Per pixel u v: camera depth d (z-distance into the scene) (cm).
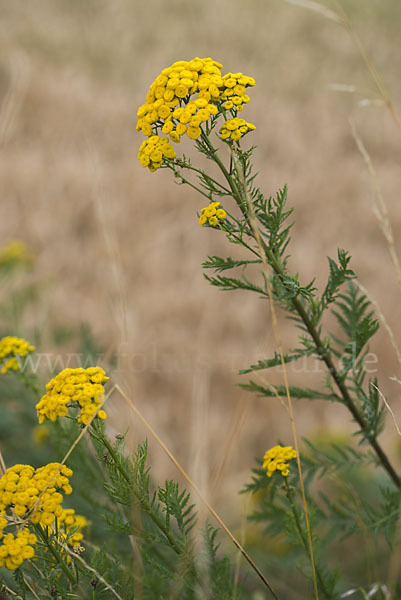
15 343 247
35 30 1520
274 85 1391
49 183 933
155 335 623
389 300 697
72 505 260
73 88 1239
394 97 1369
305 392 230
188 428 523
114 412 301
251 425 523
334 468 250
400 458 416
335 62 1530
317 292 566
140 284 746
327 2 1667
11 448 366
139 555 180
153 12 1700
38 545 171
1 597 183
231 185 190
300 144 1131
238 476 454
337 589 288
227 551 316
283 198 197
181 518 180
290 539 226
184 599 211
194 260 804
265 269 185
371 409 230
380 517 239
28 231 833
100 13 1678
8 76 1214
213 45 1554
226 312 673
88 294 705
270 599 304
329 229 880
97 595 177
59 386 169
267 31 1636
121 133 1145
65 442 251
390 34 1673
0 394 367
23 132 1092
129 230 851
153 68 1452
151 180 948
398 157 1135
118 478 172
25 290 519
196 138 180
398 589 239
